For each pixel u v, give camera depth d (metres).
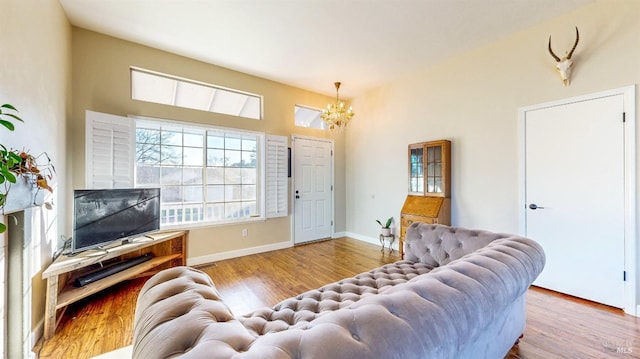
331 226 5.08
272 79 4.20
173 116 3.33
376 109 4.64
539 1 2.39
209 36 2.94
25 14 1.67
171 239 3.19
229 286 2.84
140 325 0.85
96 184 2.73
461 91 3.42
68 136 2.63
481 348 1.26
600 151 2.39
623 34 2.26
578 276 2.52
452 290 0.92
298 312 1.41
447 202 3.46
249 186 4.09
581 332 1.97
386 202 4.48
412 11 2.52
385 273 2.03
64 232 2.52
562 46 2.59
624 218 2.27
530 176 2.82
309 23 2.70
